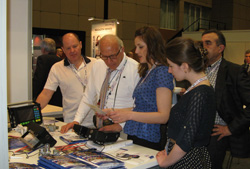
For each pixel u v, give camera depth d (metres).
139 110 1.85
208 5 13.52
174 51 1.42
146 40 1.77
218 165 2.11
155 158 1.56
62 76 2.81
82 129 1.86
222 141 2.10
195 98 1.38
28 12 2.60
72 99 2.83
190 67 1.41
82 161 1.39
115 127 1.95
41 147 1.74
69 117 2.85
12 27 2.53
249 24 14.52
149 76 1.80
